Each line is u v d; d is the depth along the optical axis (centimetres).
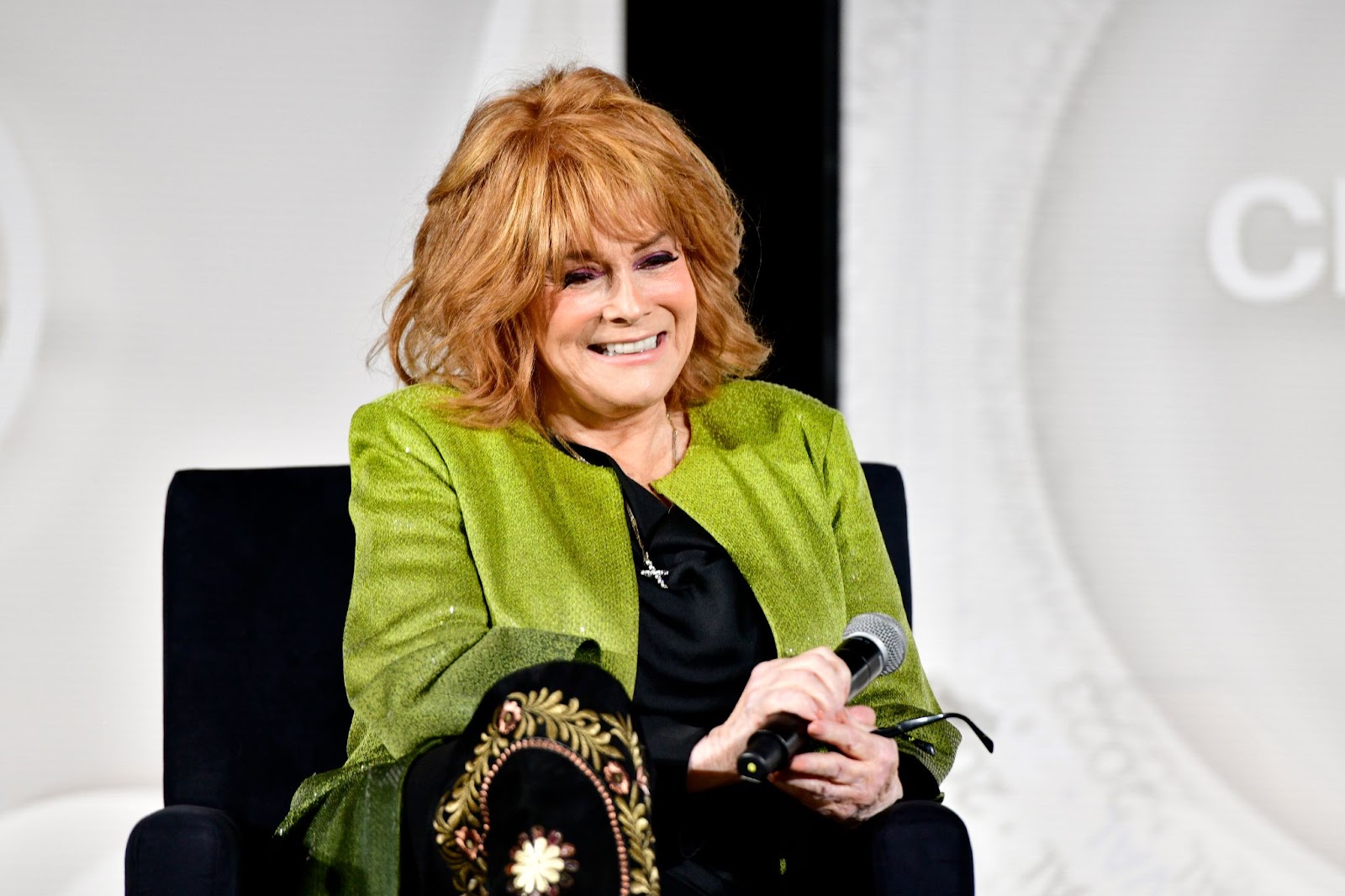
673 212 454
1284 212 777
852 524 512
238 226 677
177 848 411
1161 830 786
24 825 668
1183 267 782
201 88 670
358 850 411
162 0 663
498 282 450
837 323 789
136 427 670
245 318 680
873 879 408
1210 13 773
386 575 439
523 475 461
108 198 661
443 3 700
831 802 409
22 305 655
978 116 784
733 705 462
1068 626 790
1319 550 784
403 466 460
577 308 449
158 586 677
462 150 466
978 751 786
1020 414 788
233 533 498
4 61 648
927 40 783
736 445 508
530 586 441
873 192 788
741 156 786
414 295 493
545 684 358
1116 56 778
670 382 464
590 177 439
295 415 687
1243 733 785
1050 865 783
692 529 474
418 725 391
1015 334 788
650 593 459
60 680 670
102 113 659
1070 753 787
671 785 388
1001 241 786
